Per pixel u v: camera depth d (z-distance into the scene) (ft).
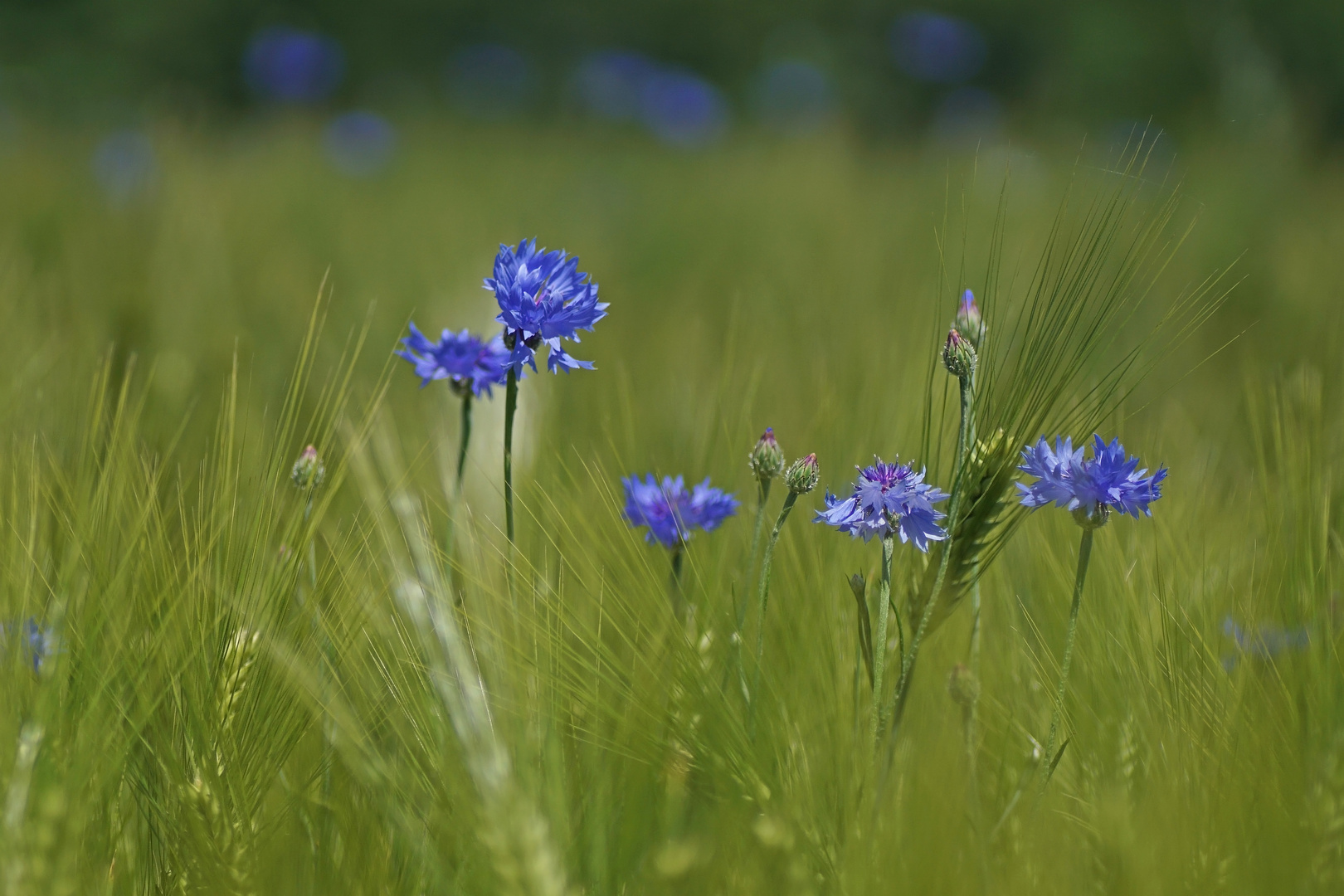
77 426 4.00
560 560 3.66
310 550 3.64
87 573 3.55
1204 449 4.39
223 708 3.54
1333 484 4.00
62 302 5.83
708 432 4.20
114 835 3.48
